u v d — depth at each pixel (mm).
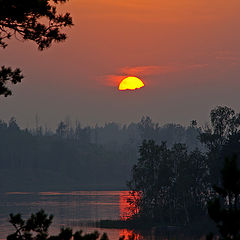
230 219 46406
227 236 46906
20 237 66688
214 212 47156
